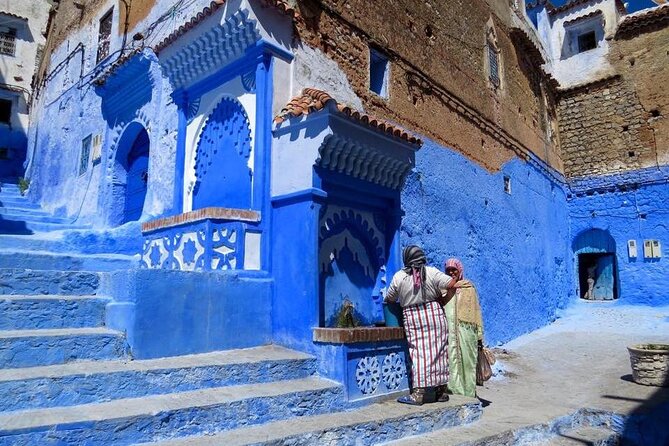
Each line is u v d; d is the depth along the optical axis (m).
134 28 9.55
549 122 16.16
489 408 6.17
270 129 6.11
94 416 3.27
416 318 5.08
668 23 15.41
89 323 4.71
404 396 5.16
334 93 7.25
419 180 8.90
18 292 4.91
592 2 17.17
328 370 4.88
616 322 13.27
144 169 9.22
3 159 16.30
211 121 7.14
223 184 6.66
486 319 10.55
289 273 5.56
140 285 4.44
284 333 5.45
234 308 5.21
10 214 10.31
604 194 15.99
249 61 6.41
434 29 10.23
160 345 4.50
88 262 6.34
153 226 6.38
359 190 6.19
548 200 15.00
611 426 5.95
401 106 8.78
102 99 10.08
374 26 8.39
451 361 5.59
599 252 16.11
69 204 11.02
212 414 3.71
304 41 6.83
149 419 3.40
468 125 10.96
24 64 17.34
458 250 9.80
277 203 5.88
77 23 12.57
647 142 15.37
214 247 5.46
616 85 16.20
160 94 8.42
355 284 6.27
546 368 9.27
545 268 14.11
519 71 14.28
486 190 11.30
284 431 3.76
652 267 14.69
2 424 3.03
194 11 7.75
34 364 3.90
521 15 15.17
